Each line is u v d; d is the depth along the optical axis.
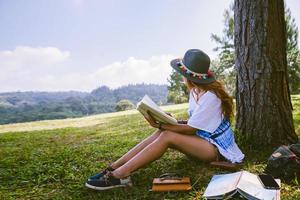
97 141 7.45
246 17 4.88
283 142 4.86
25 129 13.83
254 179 3.54
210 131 4.08
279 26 4.88
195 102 4.23
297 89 24.91
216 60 28.38
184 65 4.19
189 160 4.64
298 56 24.30
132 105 60.94
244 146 4.91
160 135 3.96
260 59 4.83
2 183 4.52
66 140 8.38
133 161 3.84
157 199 3.55
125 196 3.66
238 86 5.11
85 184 3.94
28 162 5.61
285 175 3.80
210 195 3.34
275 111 4.87
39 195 3.99
